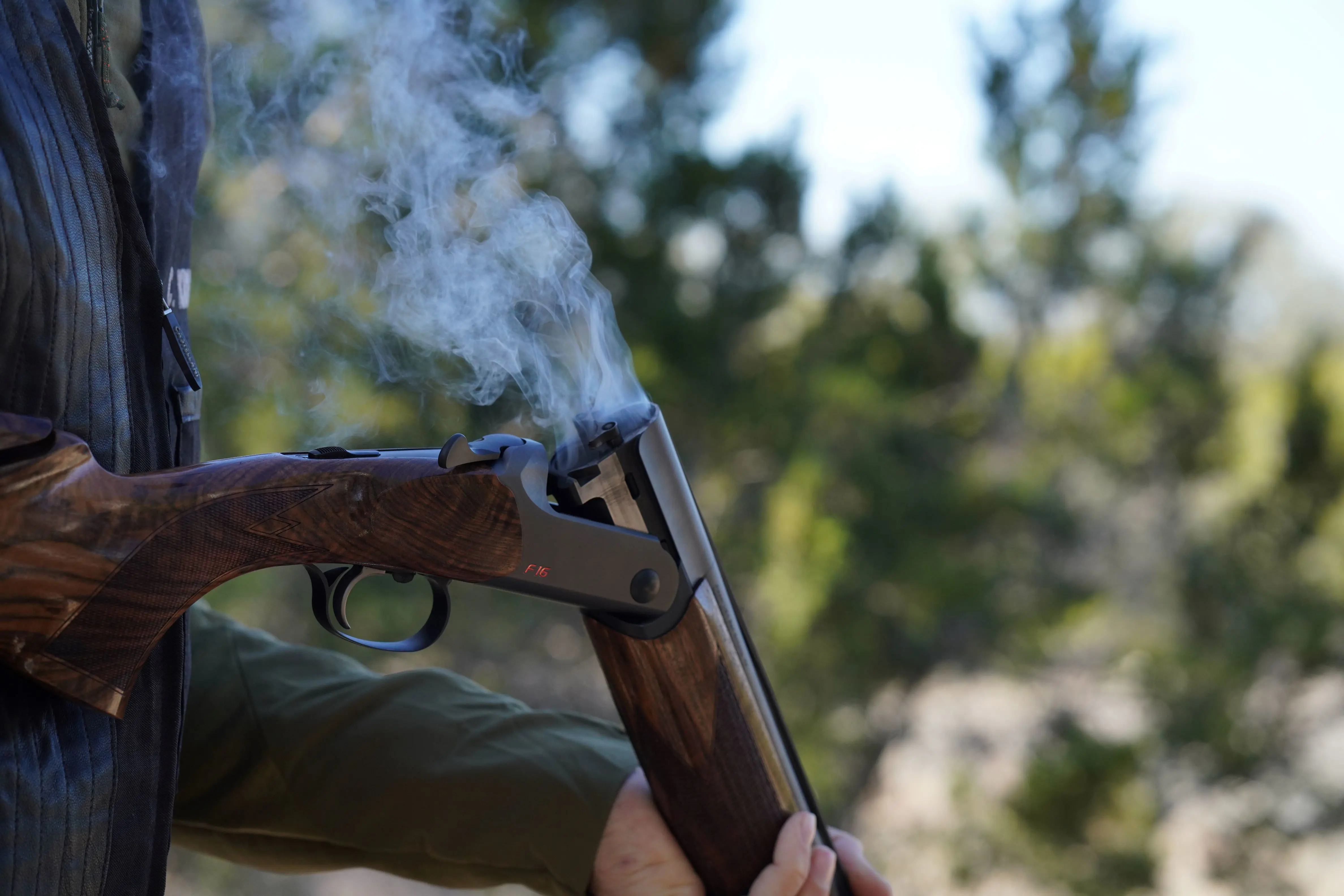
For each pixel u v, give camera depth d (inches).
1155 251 238.8
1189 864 238.7
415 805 31.0
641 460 26.7
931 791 233.0
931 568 193.5
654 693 28.8
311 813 31.3
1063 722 226.4
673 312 167.0
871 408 195.6
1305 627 229.5
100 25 24.0
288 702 32.0
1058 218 223.5
